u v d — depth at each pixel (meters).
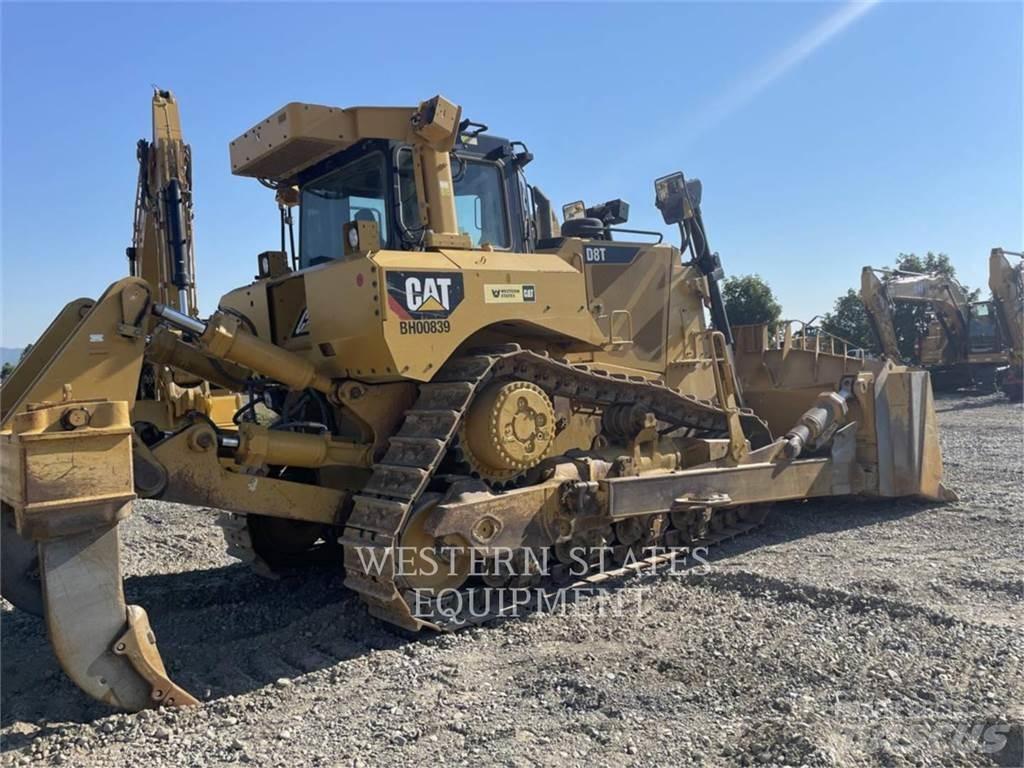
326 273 5.38
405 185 5.82
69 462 3.83
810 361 9.22
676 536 6.91
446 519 5.02
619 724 3.78
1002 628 4.82
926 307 31.86
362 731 3.81
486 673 4.50
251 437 5.18
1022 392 23.89
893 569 6.23
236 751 3.65
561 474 5.88
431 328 5.12
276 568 6.73
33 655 4.99
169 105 6.82
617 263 7.21
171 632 5.44
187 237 6.88
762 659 4.50
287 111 5.47
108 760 3.59
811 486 7.75
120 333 4.61
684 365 7.68
